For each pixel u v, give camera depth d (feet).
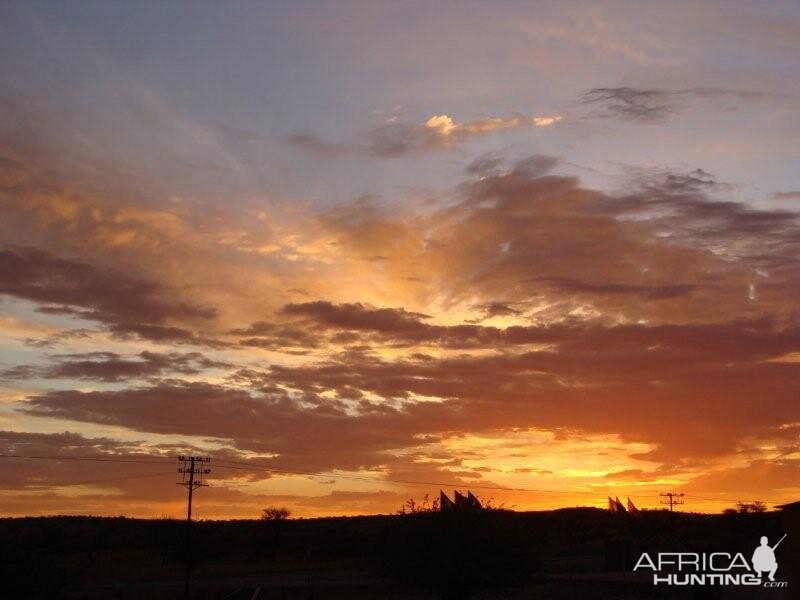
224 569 345.72
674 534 378.32
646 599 186.60
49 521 615.57
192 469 260.01
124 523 607.78
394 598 210.18
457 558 162.09
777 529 335.67
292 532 501.56
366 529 506.07
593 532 462.19
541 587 212.43
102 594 241.14
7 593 160.35
